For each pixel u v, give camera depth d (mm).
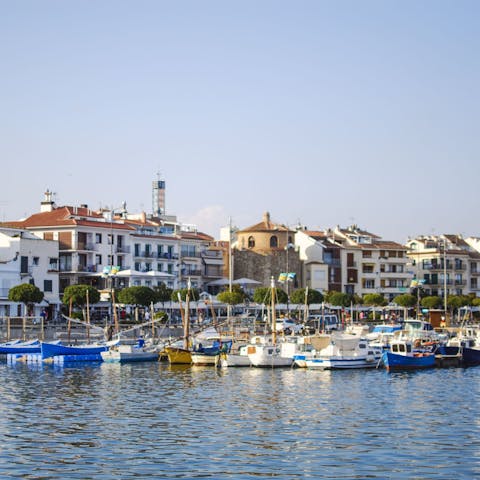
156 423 59594
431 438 54219
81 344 112000
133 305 136000
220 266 184125
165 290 138500
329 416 62781
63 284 152125
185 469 46281
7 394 74062
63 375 89188
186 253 177000
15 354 105500
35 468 46406
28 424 59094
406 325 125750
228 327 126125
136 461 48000
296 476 44906
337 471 45875
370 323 155000
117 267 132375
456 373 93625
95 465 47094
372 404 68938
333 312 170750
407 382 84562
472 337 115625
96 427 58000
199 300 141750
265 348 98188
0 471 45750
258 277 184875
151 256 167375
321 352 98625
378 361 99125
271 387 79750
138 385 80688
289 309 156125
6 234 142875
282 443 52750
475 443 52625
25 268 139625
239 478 44594
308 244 191500
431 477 44688
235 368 96938
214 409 66000
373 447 51531
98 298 126250
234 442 53062
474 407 67375
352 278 198125
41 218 157750
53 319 134500
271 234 188625
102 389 77625
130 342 112438
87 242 154625
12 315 135375
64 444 52344
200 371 93750
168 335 121625
